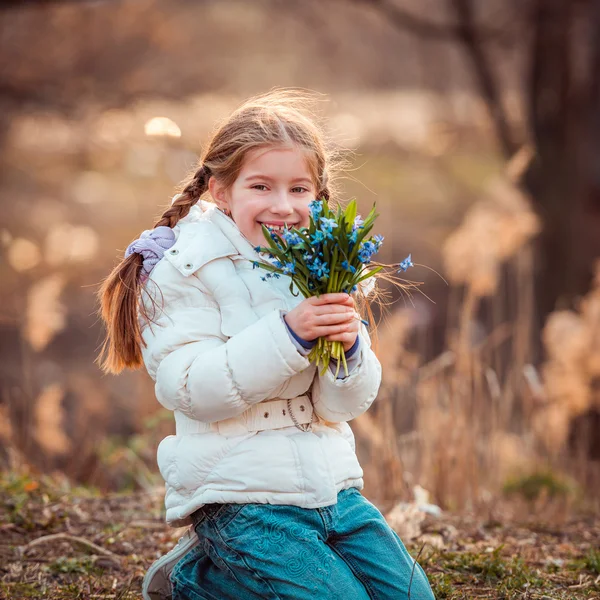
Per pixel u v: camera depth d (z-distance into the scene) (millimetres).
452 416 8578
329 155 5168
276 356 4371
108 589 5812
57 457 10289
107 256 25859
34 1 18906
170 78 23562
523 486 9211
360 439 12812
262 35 30688
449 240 10250
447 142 31203
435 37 21562
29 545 6422
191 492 4617
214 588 4691
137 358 4914
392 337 9359
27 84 22250
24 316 11195
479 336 14906
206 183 4949
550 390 10234
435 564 6164
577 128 20328
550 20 20328
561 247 19953
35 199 31938
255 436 4570
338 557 4535
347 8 28422
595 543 7125
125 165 27312
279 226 4750
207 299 4648
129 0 22547
